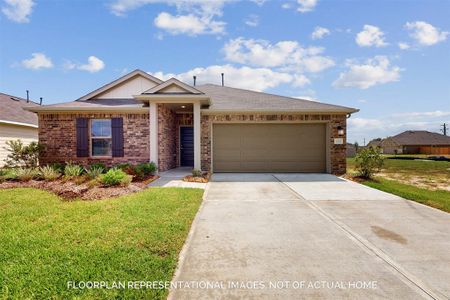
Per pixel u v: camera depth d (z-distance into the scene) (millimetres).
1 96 18094
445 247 3914
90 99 14078
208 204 6551
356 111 12000
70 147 11969
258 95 15242
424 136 54094
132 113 11930
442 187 9352
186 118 14375
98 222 4672
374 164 10727
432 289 2820
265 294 2703
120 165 10875
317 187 8906
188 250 3768
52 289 2650
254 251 3752
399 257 3578
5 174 9242
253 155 12648
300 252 3727
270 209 6094
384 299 2635
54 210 5445
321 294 2709
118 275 2930
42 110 11664
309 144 12594
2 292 2590
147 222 4703
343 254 3670
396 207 6289
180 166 14406
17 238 3953
